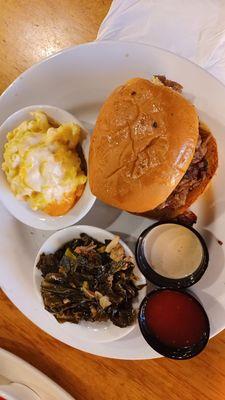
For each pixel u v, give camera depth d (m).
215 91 0.34
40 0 0.39
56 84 0.36
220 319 0.33
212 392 0.34
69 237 0.35
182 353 0.32
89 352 0.35
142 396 0.35
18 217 0.36
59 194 0.34
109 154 0.31
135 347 0.34
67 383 0.36
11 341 0.37
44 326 0.35
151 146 0.30
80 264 0.35
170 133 0.30
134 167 0.31
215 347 0.34
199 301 0.34
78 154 0.35
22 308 0.36
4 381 0.37
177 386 0.34
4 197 0.35
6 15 0.40
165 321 0.33
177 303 0.33
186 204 0.34
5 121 0.35
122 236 0.36
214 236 0.34
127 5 0.37
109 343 0.35
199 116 0.34
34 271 0.35
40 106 0.35
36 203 0.34
